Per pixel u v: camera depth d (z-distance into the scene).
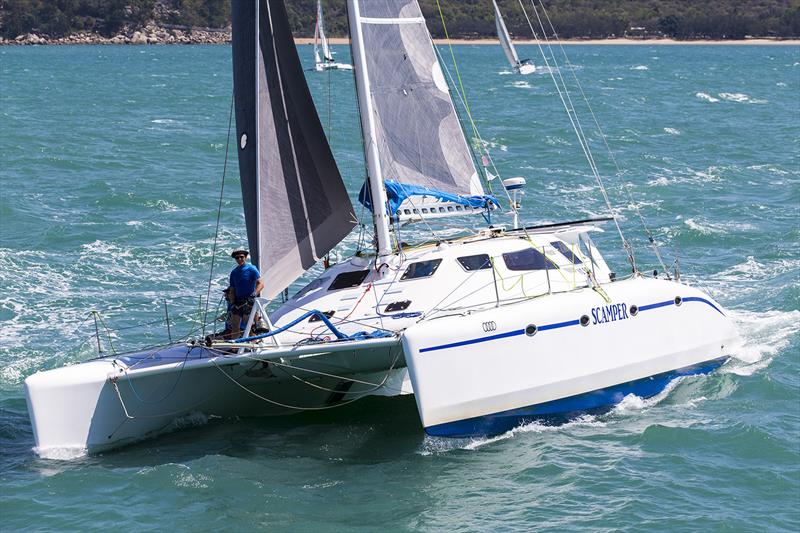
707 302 32.56
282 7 29.42
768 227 54.78
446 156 32.78
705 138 98.38
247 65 29.50
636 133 102.69
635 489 25.33
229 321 30.28
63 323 40.50
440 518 24.38
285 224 29.84
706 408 30.03
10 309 42.22
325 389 31.06
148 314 41.62
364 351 28.25
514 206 34.34
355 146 85.50
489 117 121.50
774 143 93.88
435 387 27.06
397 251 31.69
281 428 30.38
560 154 86.88
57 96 162.75
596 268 32.53
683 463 26.62
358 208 60.25
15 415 31.77
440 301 29.89
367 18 31.41
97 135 103.12
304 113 29.94
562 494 25.23
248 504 25.36
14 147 89.94
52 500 25.80
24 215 60.53
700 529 23.41
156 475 26.92
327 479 26.66
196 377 29.41
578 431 28.70
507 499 25.12
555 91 171.62
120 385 28.77
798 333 36.34
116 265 49.50
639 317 30.59
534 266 31.50
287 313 30.78
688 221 55.91
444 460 27.39
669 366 31.36
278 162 29.72
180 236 55.53
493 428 28.23
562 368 28.95
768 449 27.23
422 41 32.25
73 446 28.55
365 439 29.23
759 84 195.25
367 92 31.02
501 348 27.95
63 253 51.69
